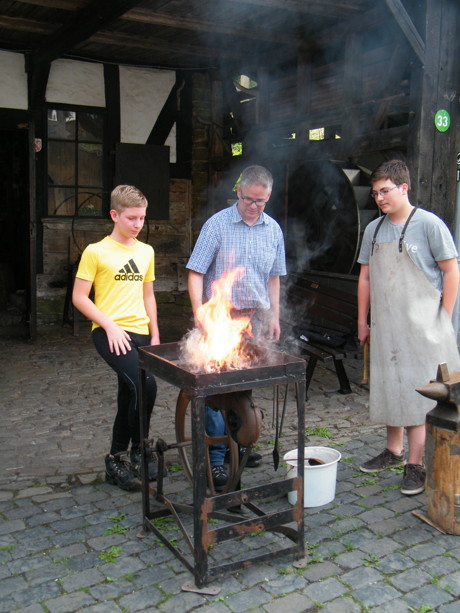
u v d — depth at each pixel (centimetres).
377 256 310
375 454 358
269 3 532
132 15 578
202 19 607
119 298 302
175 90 816
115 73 778
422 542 263
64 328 749
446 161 493
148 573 241
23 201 848
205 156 851
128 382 290
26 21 619
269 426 408
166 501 263
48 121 753
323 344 498
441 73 479
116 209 296
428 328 298
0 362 586
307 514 288
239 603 222
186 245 854
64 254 777
